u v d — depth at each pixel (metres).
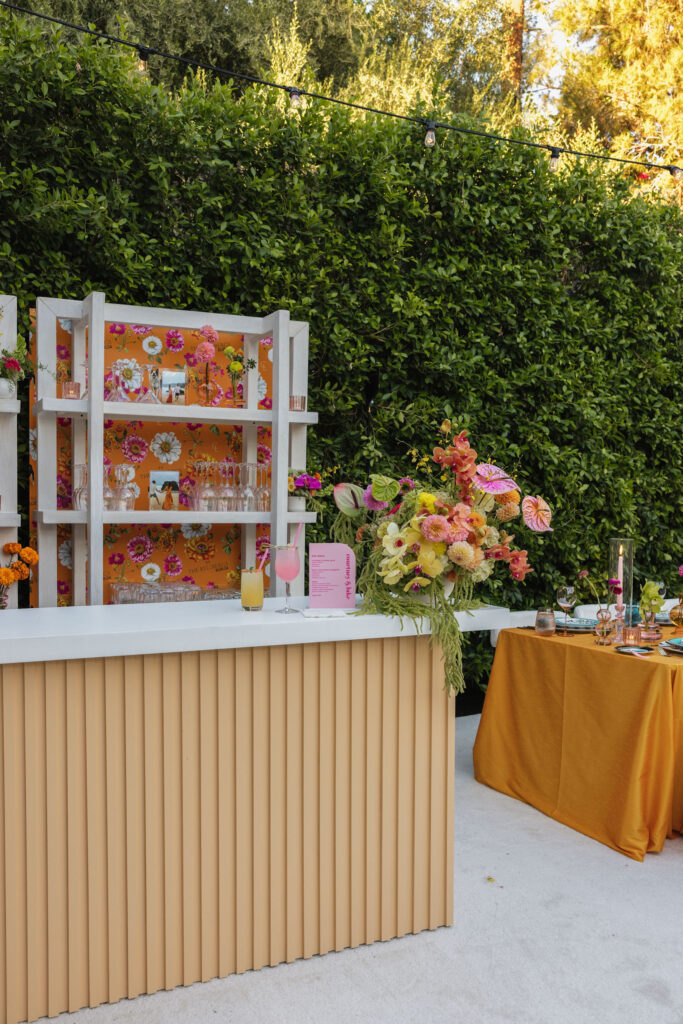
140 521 3.27
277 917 2.10
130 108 3.51
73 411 3.20
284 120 3.84
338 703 2.14
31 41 3.32
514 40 10.90
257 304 3.78
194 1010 1.91
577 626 3.27
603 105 10.61
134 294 3.63
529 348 4.45
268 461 3.88
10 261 3.32
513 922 2.34
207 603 2.37
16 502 3.23
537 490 4.51
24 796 1.85
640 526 4.92
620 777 2.84
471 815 3.14
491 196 4.32
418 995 1.97
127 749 1.93
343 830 2.16
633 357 4.84
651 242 4.73
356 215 4.07
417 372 4.23
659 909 2.42
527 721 3.28
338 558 2.21
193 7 8.05
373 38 9.55
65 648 1.77
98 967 1.93
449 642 2.16
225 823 2.04
